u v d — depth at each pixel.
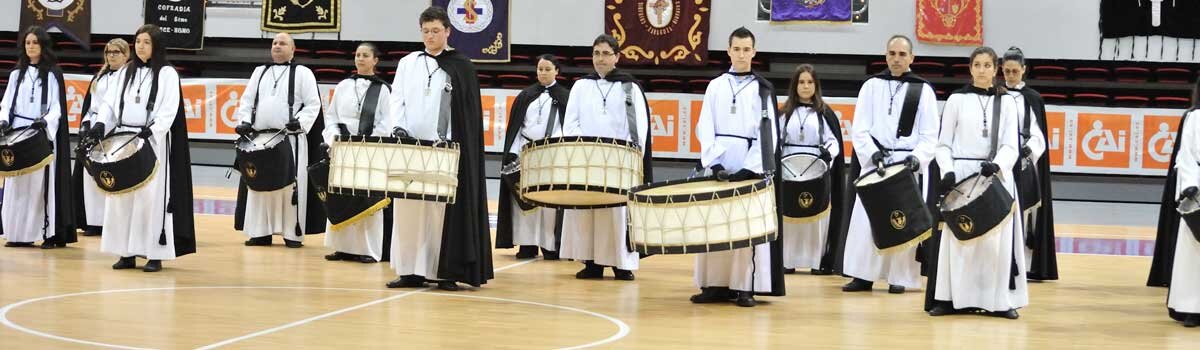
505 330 6.43
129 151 8.37
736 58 7.86
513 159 10.47
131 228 8.67
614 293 8.30
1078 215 16.94
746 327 6.80
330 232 10.04
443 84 7.97
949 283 7.52
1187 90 19.89
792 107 10.09
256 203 10.94
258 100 10.87
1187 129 7.39
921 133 8.85
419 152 7.36
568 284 8.79
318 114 11.05
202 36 21.28
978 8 20.11
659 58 20.45
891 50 9.00
